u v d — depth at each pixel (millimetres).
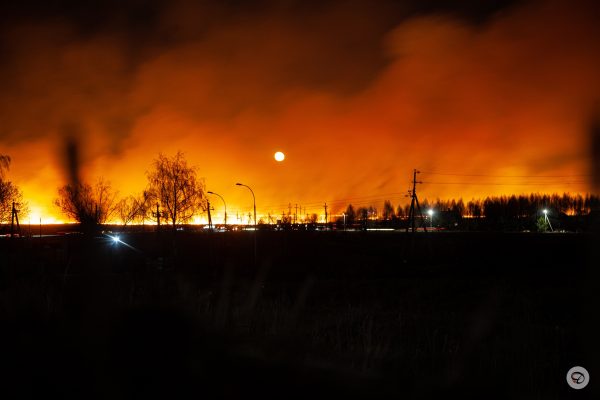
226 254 57594
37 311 5312
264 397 3014
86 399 3711
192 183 69875
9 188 50750
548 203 107562
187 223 69688
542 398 6918
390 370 5504
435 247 61562
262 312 6453
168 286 7098
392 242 72750
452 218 135250
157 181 69062
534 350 9578
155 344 3312
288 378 2980
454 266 44156
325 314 8859
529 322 13219
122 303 5965
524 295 23375
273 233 92562
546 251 52656
